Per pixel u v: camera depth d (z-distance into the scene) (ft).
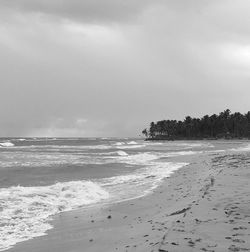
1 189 54.08
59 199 48.67
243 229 26.66
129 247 24.99
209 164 98.27
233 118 584.81
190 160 125.59
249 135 571.69
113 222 36.42
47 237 31.63
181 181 67.31
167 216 35.32
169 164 110.22
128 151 203.00
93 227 34.53
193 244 22.98
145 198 50.83
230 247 22.36
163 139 618.85
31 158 131.23
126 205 45.93
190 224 28.43
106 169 93.71
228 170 72.13
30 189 54.03
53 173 83.46
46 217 39.34
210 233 25.59
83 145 311.47
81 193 52.65
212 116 606.55
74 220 37.93
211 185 51.47
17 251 27.94
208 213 32.55
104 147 269.23
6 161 115.44
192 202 39.29
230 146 284.00
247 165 83.15
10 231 33.65
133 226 33.06
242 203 36.78
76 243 29.12
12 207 42.98
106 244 27.66
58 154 160.66
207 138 596.70
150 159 132.26
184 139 616.39
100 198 51.03
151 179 72.59
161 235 26.37
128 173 85.10
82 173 84.28
